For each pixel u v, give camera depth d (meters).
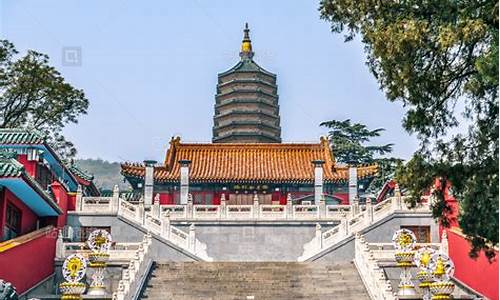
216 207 51.06
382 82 26.39
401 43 24.44
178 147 65.69
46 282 40.00
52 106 61.94
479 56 23.69
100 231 35.44
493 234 24.56
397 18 25.45
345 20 27.47
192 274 39.72
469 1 24.50
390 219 47.31
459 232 40.00
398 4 26.19
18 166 35.09
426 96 25.58
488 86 24.38
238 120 84.06
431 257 30.73
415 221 47.28
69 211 48.19
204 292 36.59
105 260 34.34
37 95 61.38
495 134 25.28
